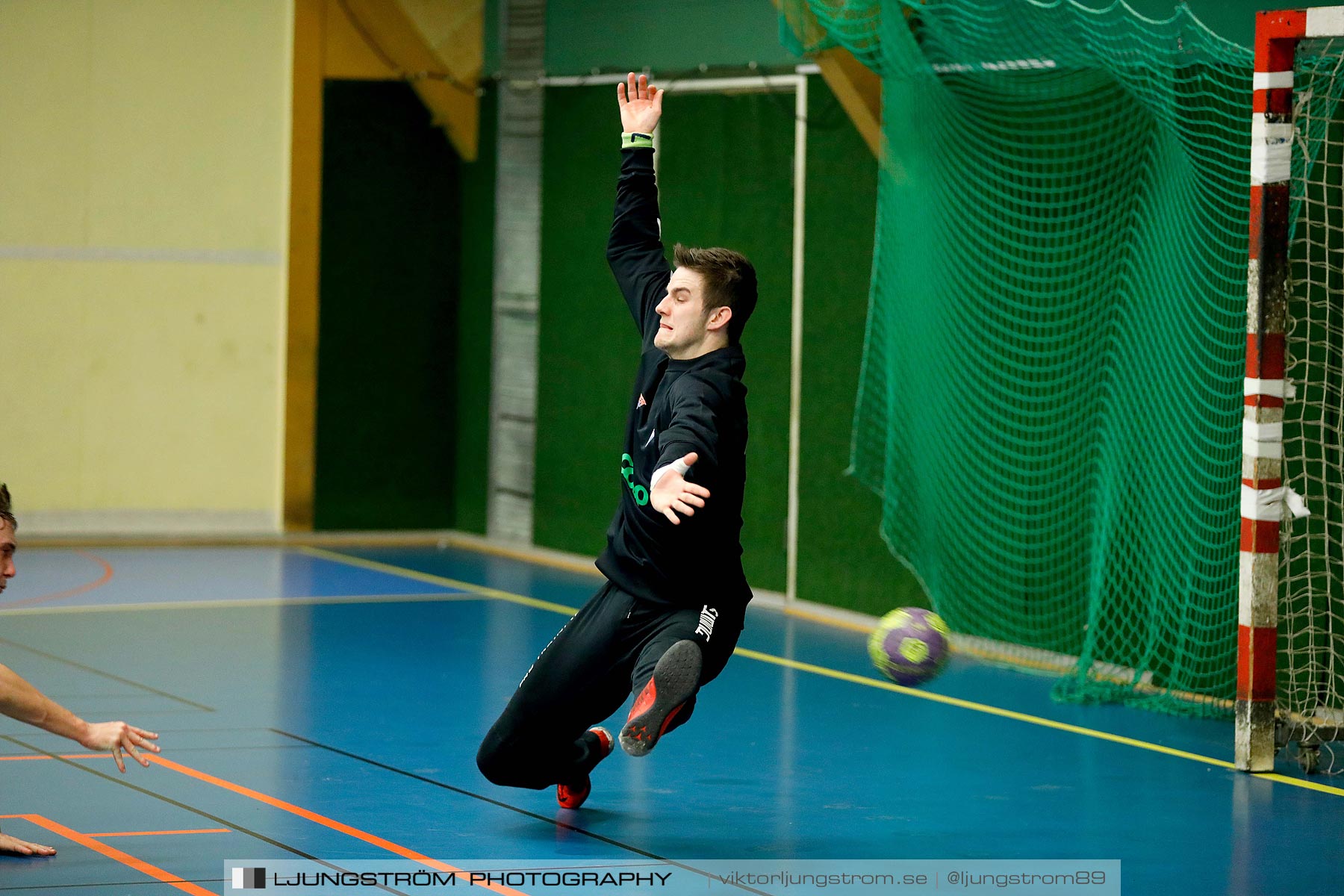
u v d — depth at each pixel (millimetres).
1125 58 11492
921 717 10609
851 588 14227
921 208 12953
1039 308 12328
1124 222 11711
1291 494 9422
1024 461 12492
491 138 18750
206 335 18781
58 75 18094
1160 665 11359
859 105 13531
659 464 6469
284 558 17594
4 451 18203
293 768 8852
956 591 13078
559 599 15281
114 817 7754
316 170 18703
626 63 16750
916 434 13172
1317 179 10516
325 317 18906
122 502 18625
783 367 15008
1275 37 9047
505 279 18594
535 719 7199
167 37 18375
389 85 18875
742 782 8812
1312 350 10680
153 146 18453
